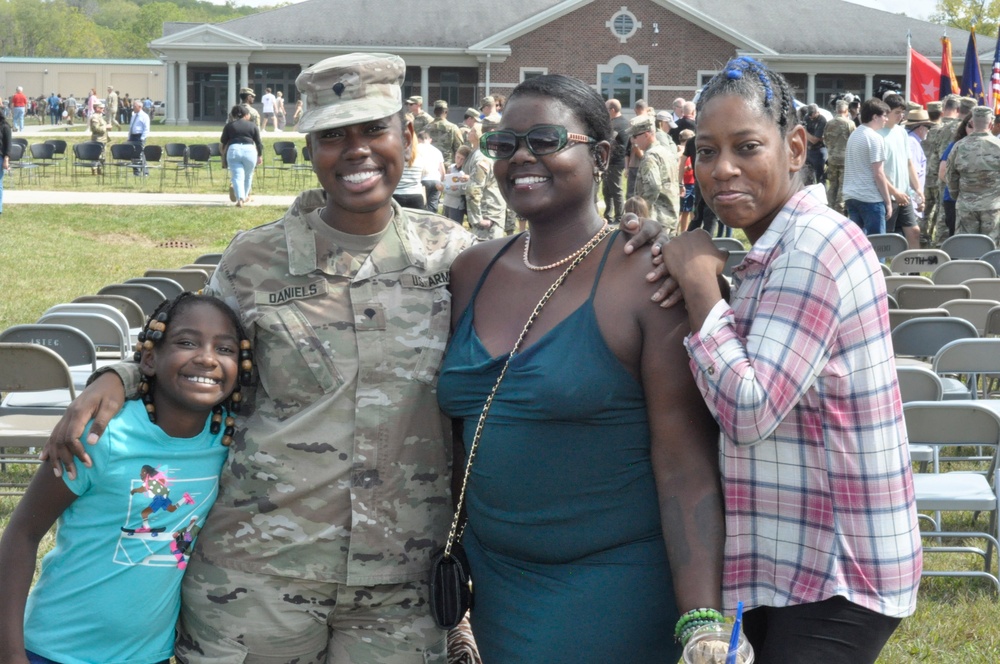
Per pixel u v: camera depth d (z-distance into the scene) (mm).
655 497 2455
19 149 22766
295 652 2664
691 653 2197
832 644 2332
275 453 2607
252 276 2650
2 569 2549
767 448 2338
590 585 2443
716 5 47562
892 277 8688
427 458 2684
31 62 69188
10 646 2506
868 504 2287
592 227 2566
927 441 4902
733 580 2398
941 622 4574
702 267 2324
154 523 2598
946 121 15102
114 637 2621
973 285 8422
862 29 46562
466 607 2609
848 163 12281
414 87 46688
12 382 5594
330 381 2600
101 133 27734
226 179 24719
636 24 43719
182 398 2549
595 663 2441
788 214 2348
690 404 2391
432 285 2693
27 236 15664
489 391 2494
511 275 2602
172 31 50531
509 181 2535
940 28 47062
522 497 2447
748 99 2314
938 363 6176
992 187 12367
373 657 2705
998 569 4977
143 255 14945
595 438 2410
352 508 2596
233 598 2621
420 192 12742
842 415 2281
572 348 2416
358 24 47250
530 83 2529
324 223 2666
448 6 48594
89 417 2533
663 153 12938
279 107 43469
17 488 6098
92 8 158375
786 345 2219
